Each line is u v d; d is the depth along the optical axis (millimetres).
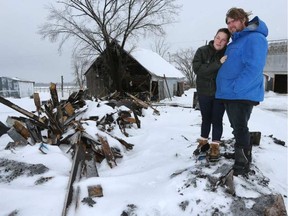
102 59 28969
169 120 10680
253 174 3789
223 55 3895
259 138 5469
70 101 9117
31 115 5969
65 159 4574
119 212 3162
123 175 4094
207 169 3750
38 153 4633
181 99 28016
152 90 27828
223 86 3619
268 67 38000
